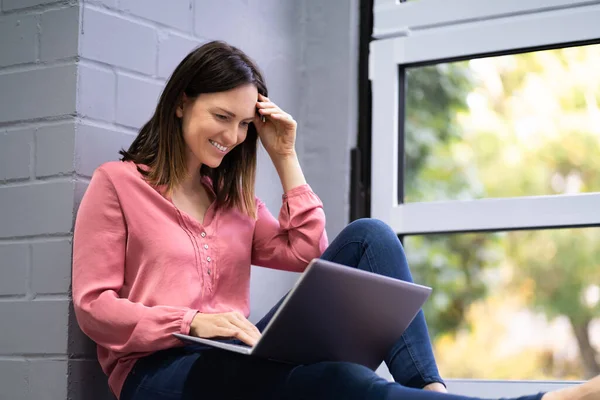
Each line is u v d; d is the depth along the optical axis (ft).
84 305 7.07
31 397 7.95
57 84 8.16
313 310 5.78
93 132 8.19
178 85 7.63
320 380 5.84
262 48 10.43
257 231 8.44
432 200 10.41
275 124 8.34
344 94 10.73
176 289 7.34
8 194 8.33
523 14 10.03
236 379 6.27
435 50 10.46
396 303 6.30
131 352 7.05
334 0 10.92
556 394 5.43
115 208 7.41
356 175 10.63
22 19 8.46
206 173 8.18
